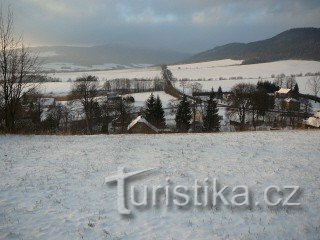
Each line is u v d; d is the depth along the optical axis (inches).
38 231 438.0
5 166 690.2
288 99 4099.4
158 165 707.4
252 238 432.8
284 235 442.9
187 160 751.7
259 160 762.8
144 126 1872.5
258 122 3184.1
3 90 1091.9
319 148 883.4
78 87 3280.0
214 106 2938.0
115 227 455.5
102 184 599.8
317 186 611.2
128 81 6505.9
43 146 873.5
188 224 468.1
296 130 1243.8
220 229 455.8
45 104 3331.7
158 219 480.1
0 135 1005.8
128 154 799.7
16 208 499.5
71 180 616.1
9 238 418.6
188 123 2910.9
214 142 954.7
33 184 592.7
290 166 721.0
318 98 4788.4
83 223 462.3
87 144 910.4
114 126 2741.1
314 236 442.6
